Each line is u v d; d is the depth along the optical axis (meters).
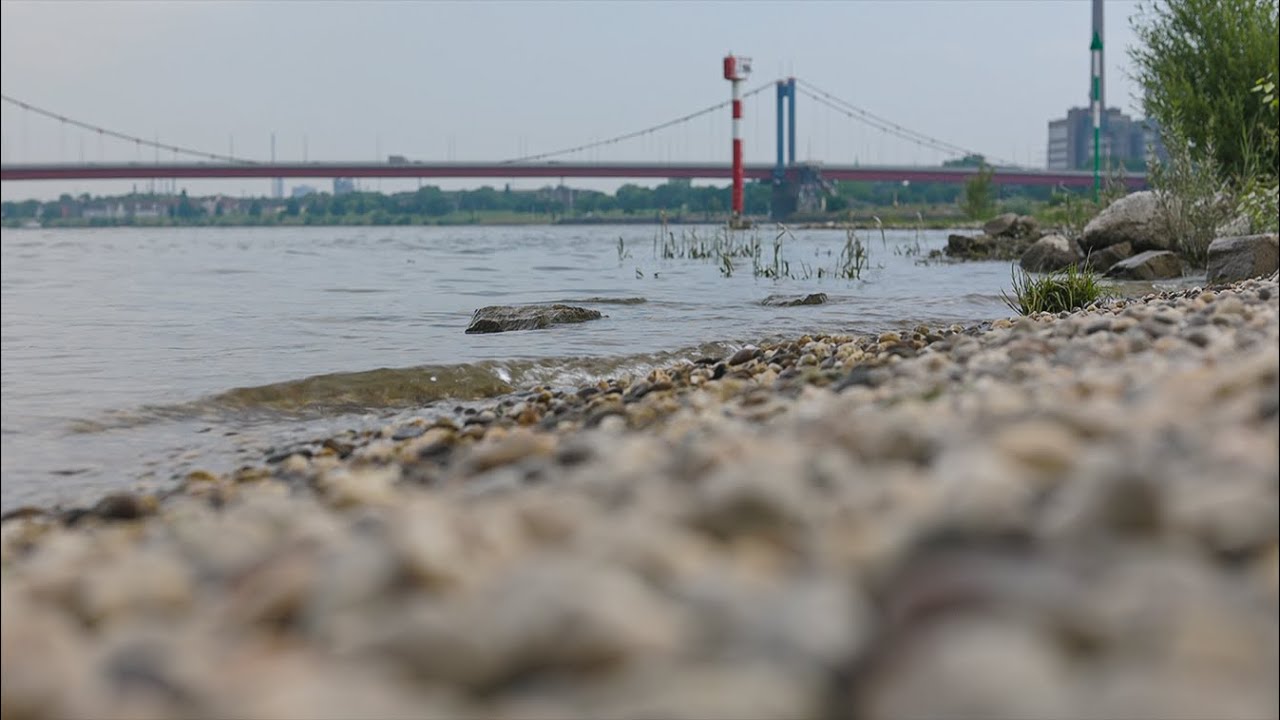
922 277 13.96
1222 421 2.19
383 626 1.40
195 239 50.16
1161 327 4.28
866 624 1.23
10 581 2.10
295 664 1.35
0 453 4.05
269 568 1.82
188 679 1.31
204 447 4.18
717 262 17.91
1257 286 7.62
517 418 4.19
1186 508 1.50
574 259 19.95
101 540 2.57
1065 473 1.85
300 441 4.25
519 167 68.38
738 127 66.19
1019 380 3.39
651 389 4.46
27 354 6.47
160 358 6.26
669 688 1.07
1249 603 1.22
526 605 1.27
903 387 3.37
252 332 7.62
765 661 1.14
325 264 19.56
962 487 1.67
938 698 0.98
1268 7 16.52
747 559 1.56
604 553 1.54
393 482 2.95
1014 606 1.19
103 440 4.29
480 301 10.26
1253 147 15.84
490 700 1.17
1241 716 0.96
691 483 2.16
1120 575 1.29
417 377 5.46
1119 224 14.75
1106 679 1.05
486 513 1.96
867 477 1.99
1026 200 82.69
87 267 19.59
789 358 5.19
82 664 1.41
